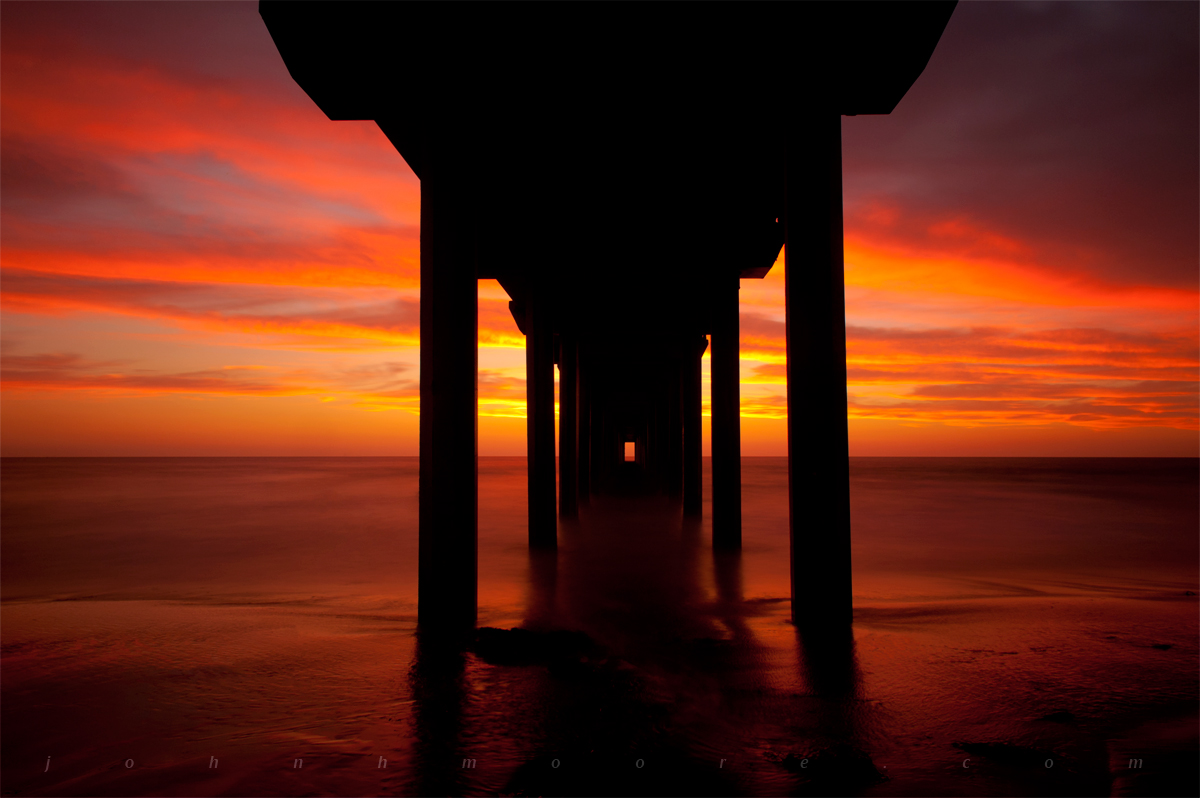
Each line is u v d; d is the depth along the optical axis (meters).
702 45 7.38
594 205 11.98
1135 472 86.56
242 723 5.01
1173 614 8.55
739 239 13.85
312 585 11.31
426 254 8.00
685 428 21.64
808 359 7.88
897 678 6.02
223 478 63.03
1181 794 3.97
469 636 7.42
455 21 7.04
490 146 9.77
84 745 4.65
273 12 6.89
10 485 49.12
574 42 7.12
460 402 7.98
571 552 14.33
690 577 11.32
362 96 7.88
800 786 4.04
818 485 7.86
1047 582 11.59
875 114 8.12
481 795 3.93
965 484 52.56
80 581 12.02
